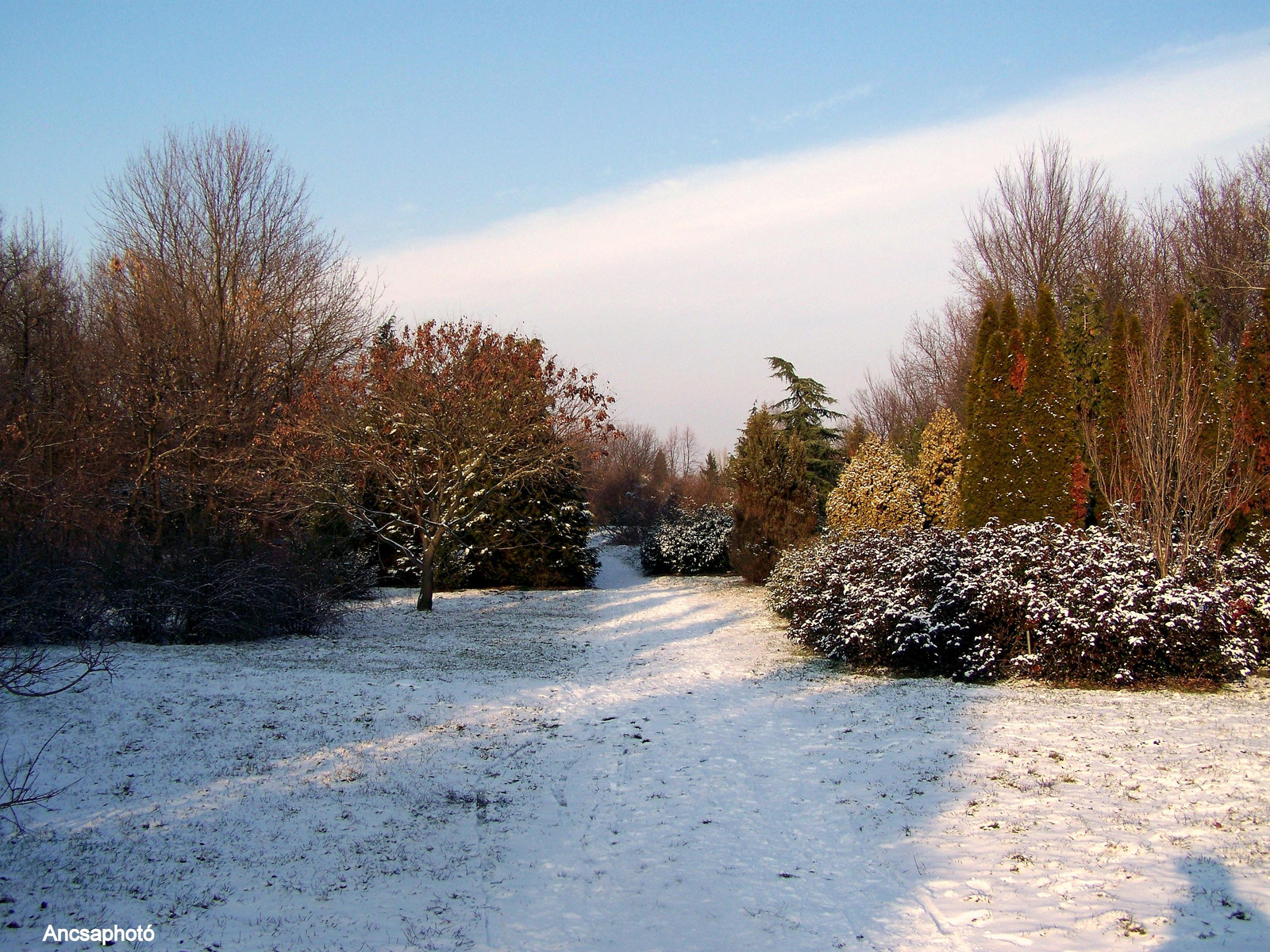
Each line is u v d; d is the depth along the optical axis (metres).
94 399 19.05
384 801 6.79
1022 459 14.20
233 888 5.25
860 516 19.78
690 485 50.75
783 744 8.27
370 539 24.69
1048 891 4.64
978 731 7.96
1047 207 26.92
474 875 5.53
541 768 7.71
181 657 11.41
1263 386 12.11
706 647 14.67
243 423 20.27
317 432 18.83
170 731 8.08
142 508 18.11
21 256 22.20
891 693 10.01
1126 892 4.51
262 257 23.69
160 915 4.86
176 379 19.41
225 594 13.23
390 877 5.49
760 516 25.12
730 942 4.47
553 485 26.44
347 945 4.56
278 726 8.50
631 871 5.54
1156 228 26.41
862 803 6.45
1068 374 14.20
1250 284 21.31
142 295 20.61
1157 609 9.48
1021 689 9.81
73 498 15.95
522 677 11.80
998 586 10.39
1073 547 10.66
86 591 12.25
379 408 19.61
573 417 20.08
